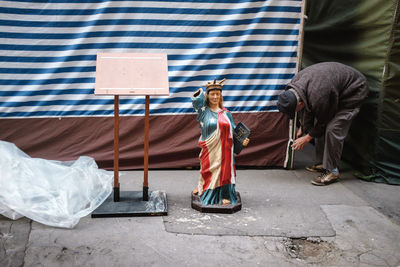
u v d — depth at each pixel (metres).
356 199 4.19
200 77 4.70
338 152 4.48
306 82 4.27
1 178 3.75
